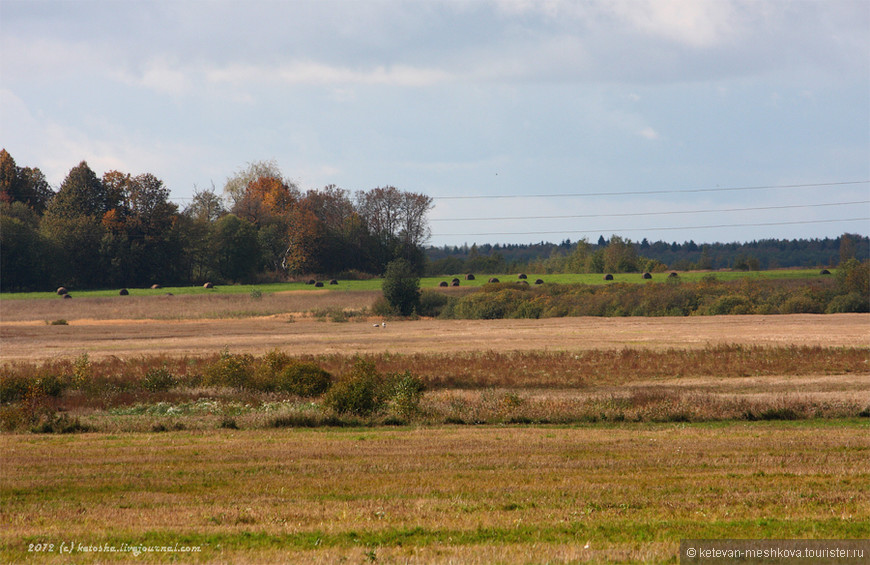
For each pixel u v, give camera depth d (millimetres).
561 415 89125
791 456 62562
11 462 64250
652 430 80125
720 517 42844
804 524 40719
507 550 35719
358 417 89625
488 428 83750
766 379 123875
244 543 38812
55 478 58219
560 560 33781
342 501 48875
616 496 49062
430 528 40844
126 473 59750
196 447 70938
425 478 55969
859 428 79562
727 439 71875
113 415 97562
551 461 61562
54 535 40875
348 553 36125
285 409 94812
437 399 103000
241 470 60219
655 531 39750
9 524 43969
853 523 40938
